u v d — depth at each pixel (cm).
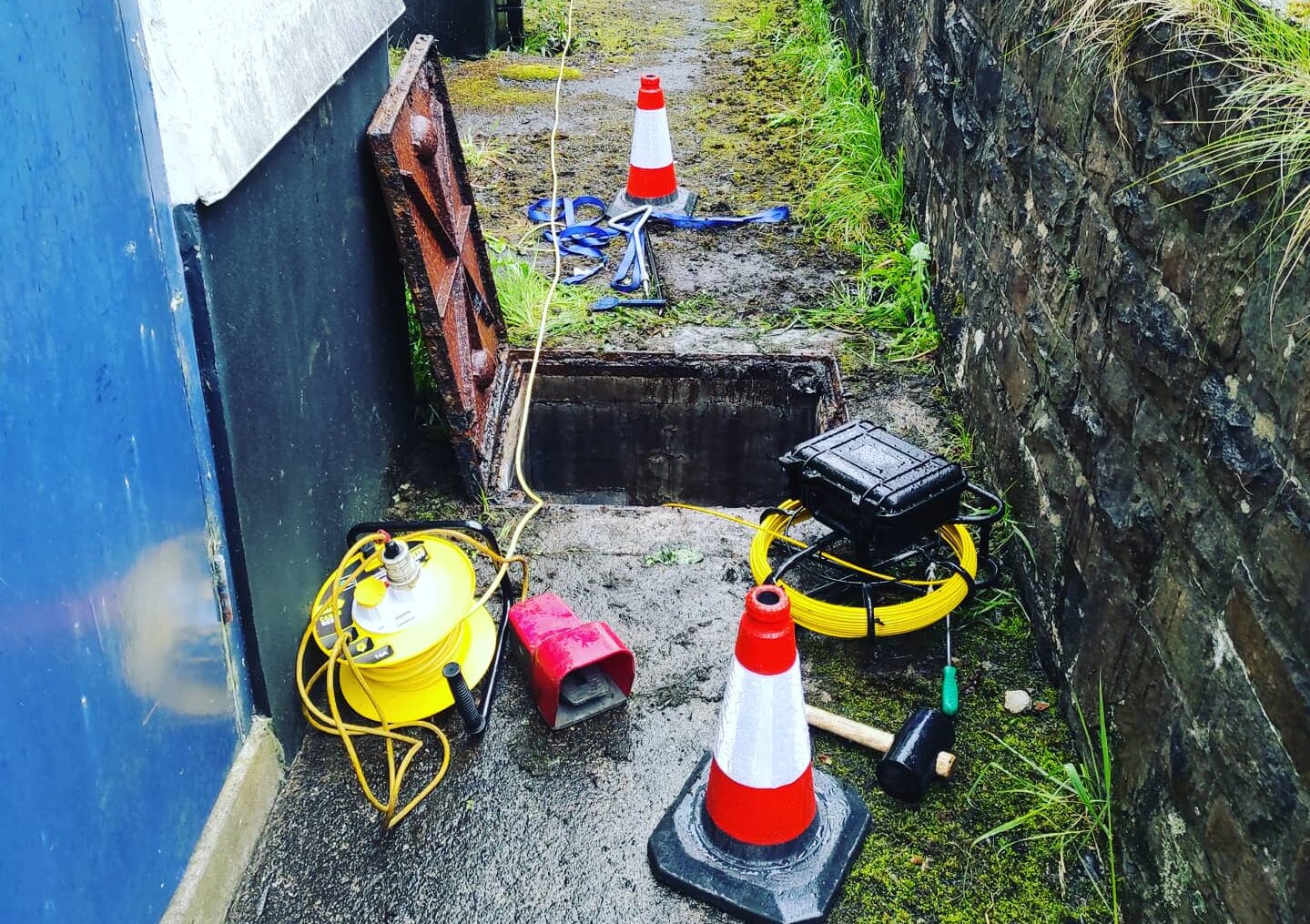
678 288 422
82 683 159
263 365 222
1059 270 259
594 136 567
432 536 271
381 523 271
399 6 334
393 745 243
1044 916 207
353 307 283
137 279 176
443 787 233
